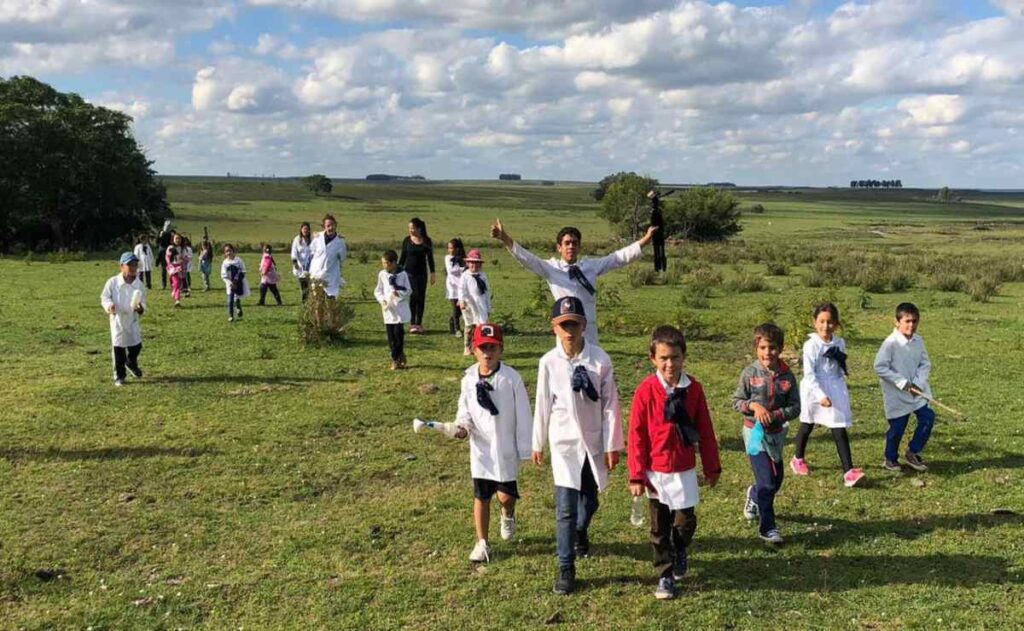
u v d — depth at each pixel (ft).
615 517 20.58
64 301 65.77
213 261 112.78
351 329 50.03
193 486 22.84
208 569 17.70
